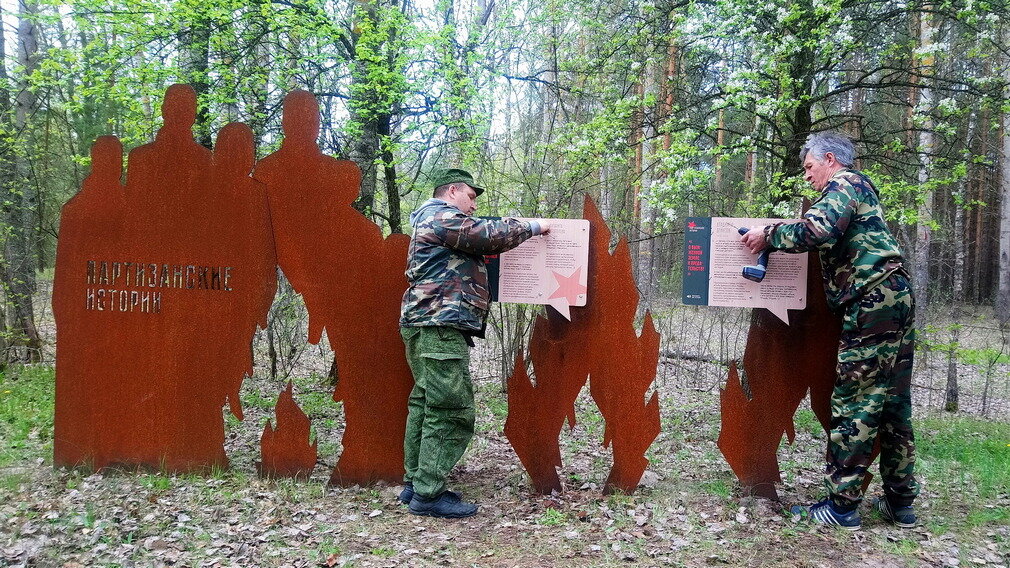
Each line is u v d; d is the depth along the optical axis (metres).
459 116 6.09
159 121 5.56
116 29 5.20
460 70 5.71
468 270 3.00
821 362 3.27
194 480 3.42
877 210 2.81
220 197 3.48
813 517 3.00
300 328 7.80
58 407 3.49
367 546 2.65
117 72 5.49
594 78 7.51
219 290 3.48
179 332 3.49
